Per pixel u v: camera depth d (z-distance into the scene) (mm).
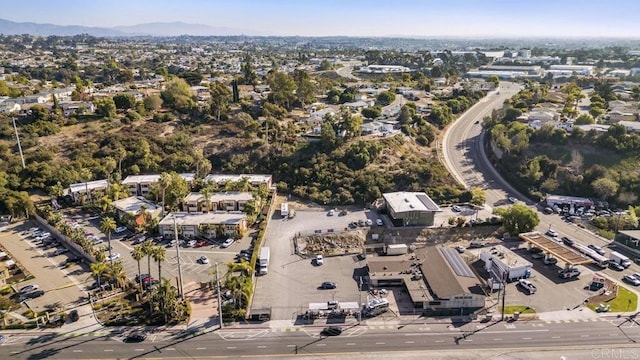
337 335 78625
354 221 126750
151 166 160750
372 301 86500
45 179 145500
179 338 77750
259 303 88500
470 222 121938
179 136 176250
